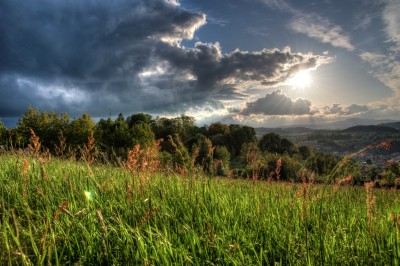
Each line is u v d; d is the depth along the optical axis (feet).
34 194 16.34
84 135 131.75
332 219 15.19
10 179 18.84
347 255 11.43
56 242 11.25
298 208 15.72
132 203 13.96
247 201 17.74
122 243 11.68
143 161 16.72
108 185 17.28
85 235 11.82
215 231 13.17
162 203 15.46
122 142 136.15
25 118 132.26
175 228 13.15
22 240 11.12
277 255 11.97
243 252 11.87
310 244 12.51
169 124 405.80
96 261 11.17
